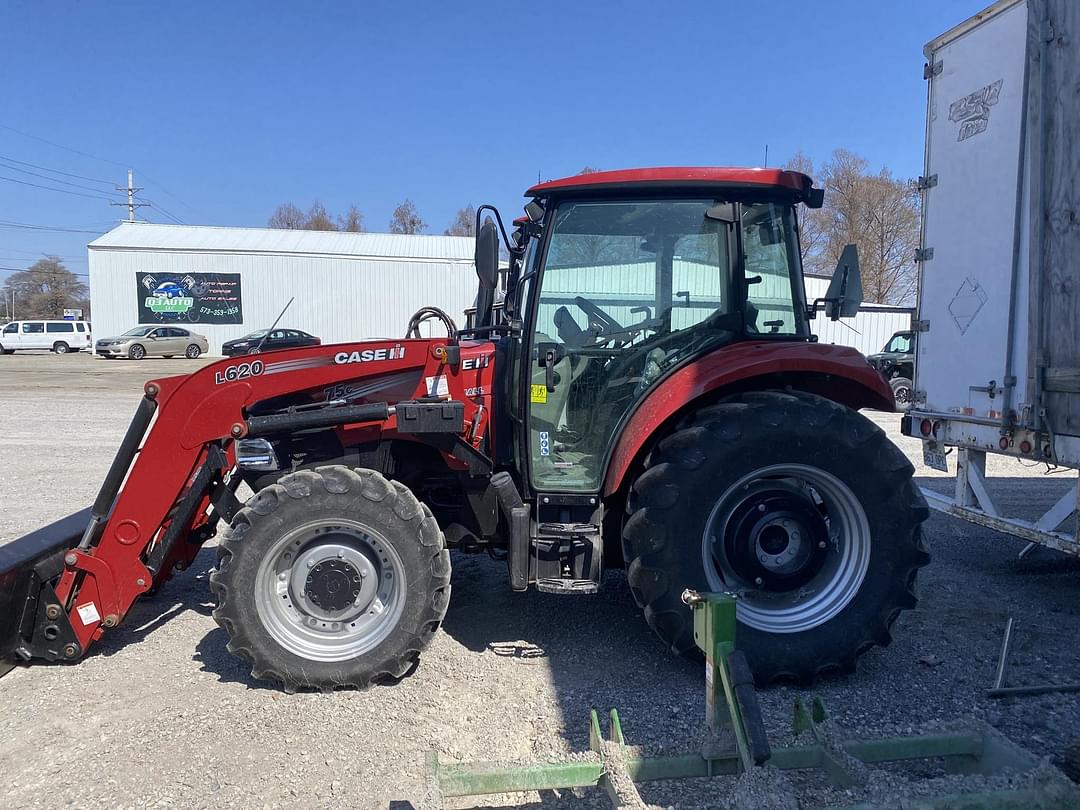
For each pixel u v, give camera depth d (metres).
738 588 3.46
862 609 3.38
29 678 3.46
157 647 3.79
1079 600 4.50
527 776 2.30
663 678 3.47
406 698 3.27
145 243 30.66
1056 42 4.03
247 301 30.88
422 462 3.91
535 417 3.61
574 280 3.62
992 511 4.85
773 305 3.76
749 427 3.27
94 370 23.09
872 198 37.38
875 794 2.16
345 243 32.72
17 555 3.52
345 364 3.67
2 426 11.60
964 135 4.84
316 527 3.30
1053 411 4.16
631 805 2.13
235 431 3.50
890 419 15.01
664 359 3.64
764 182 3.54
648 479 3.30
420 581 3.29
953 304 4.96
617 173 3.52
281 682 3.30
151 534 3.51
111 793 2.61
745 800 2.14
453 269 31.42
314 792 2.62
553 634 3.96
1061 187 4.03
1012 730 3.03
